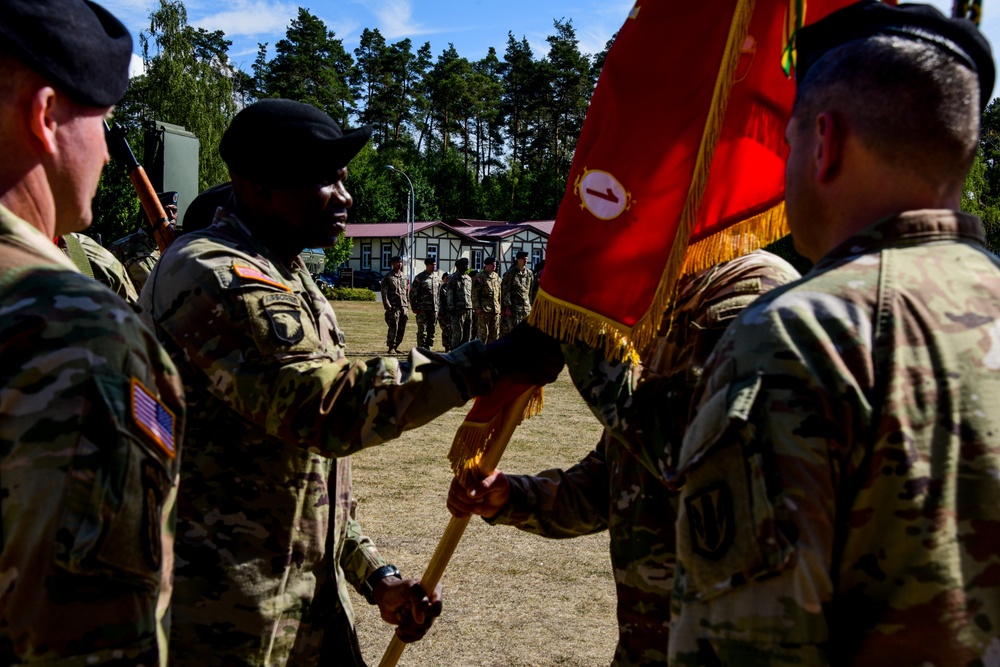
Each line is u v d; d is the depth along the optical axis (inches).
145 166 192.5
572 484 86.1
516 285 697.0
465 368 74.4
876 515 40.7
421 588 88.4
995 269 45.4
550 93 3299.7
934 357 41.7
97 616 35.8
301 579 77.8
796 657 39.3
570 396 436.8
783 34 76.4
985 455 40.6
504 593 170.6
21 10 40.5
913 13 45.5
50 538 34.6
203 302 73.0
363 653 146.3
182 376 74.5
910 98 44.0
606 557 192.7
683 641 43.1
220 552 73.9
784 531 39.6
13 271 37.6
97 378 36.3
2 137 41.5
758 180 78.3
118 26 47.7
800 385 41.0
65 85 42.3
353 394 71.6
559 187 3041.3
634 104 73.3
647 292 70.4
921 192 45.6
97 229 829.2
